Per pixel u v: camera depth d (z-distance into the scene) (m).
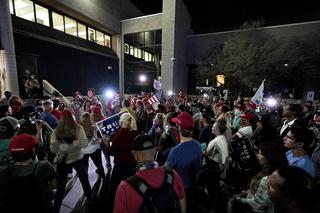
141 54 19.95
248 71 15.11
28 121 3.18
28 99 10.09
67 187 3.89
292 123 3.26
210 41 19.95
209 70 17.70
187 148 2.37
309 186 0.85
